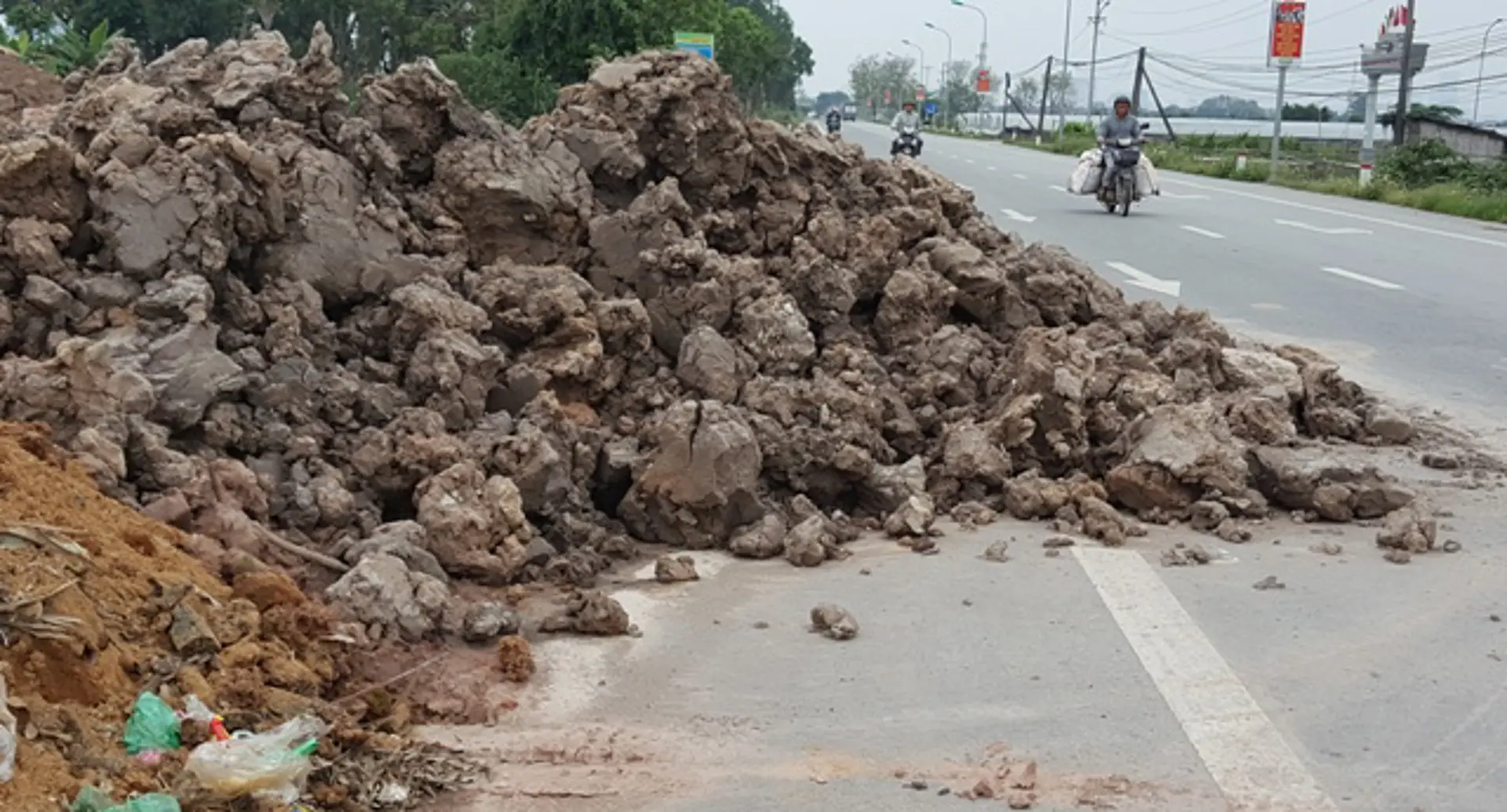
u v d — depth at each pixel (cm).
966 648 468
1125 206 2125
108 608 379
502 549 514
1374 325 1133
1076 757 392
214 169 579
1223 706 425
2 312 525
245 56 704
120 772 329
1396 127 4044
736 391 650
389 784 366
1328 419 758
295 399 550
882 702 427
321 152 647
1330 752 396
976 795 371
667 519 573
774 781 378
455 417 582
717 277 696
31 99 1116
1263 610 504
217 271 566
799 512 596
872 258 767
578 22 1998
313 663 414
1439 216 2300
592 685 436
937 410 698
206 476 486
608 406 652
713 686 437
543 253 707
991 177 3061
